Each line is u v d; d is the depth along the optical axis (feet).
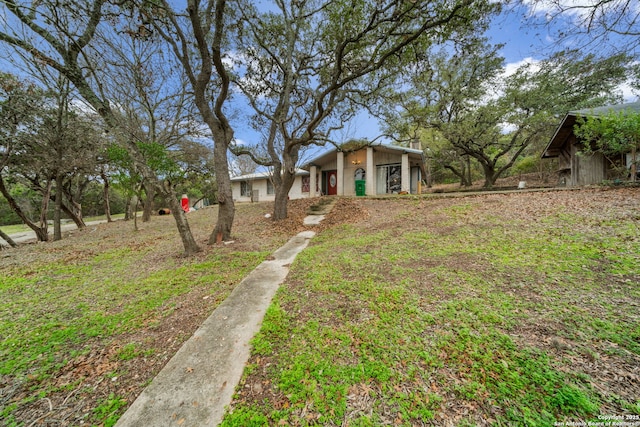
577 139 33.81
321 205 37.81
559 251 12.21
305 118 31.71
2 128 24.43
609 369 5.77
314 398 5.77
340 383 6.14
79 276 15.78
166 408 5.82
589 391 5.27
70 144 29.99
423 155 45.91
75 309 11.16
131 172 27.20
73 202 46.65
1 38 14.93
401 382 6.02
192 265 16.57
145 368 7.26
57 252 22.77
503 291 9.60
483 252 13.46
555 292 9.09
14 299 12.42
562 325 7.37
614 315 7.52
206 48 18.45
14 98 22.95
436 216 22.95
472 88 49.93
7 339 8.93
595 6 14.10
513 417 4.92
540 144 51.90
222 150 22.31
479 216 20.47
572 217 16.55
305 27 27.20
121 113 31.86
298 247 20.24
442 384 5.85
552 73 37.73
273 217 32.35
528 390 5.43
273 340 8.02
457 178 84.43
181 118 40.06
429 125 49.01
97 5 16.89
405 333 7.77
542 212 18.74
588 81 39.22
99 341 8.71
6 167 30.45
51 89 25.38
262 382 6.41
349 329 8.25
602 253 11.35
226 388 6.30
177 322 9.64
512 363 6.18
